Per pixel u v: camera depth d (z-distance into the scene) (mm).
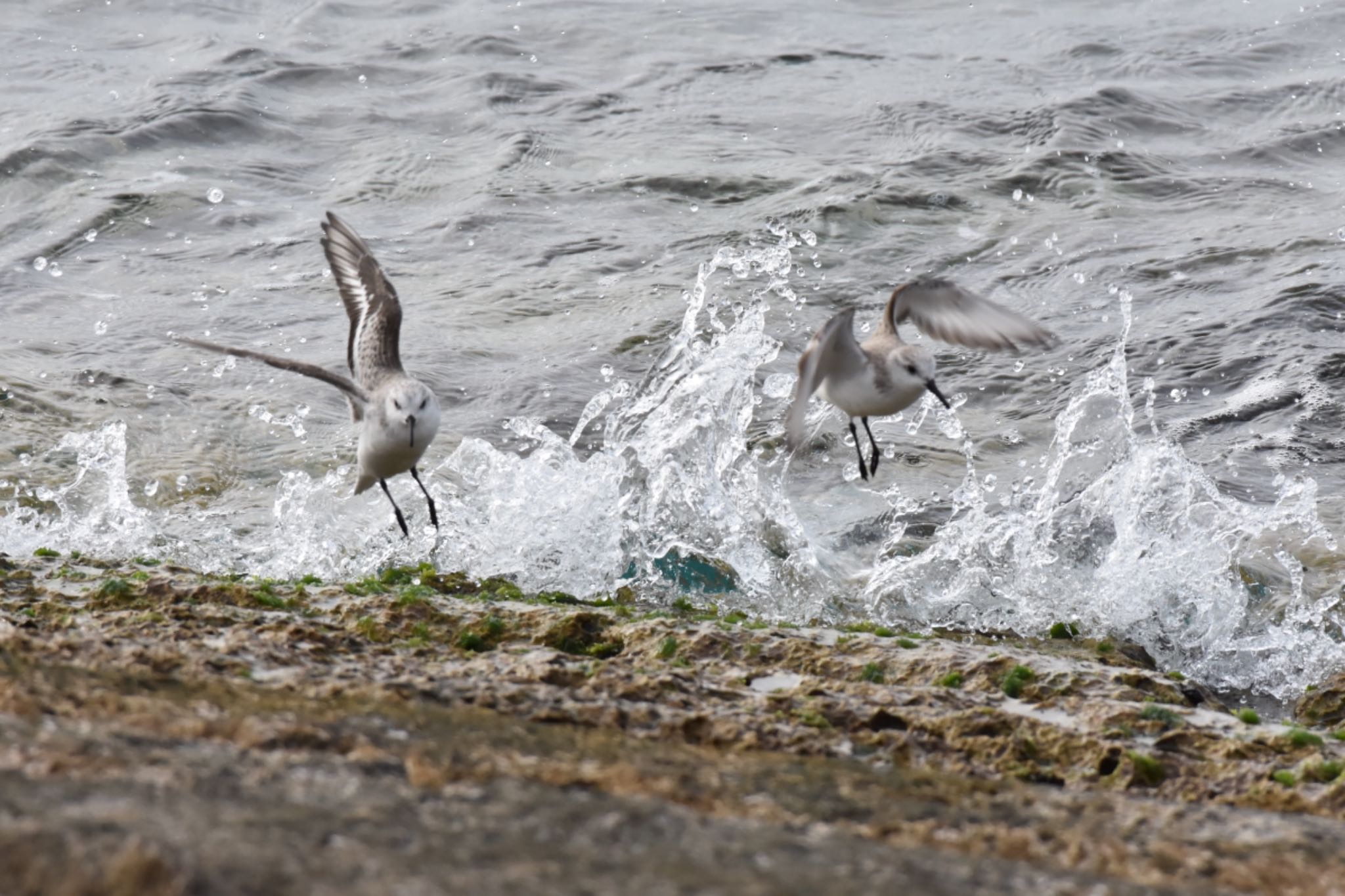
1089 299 19984
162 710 7922
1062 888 6457
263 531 14555
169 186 23969
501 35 31594
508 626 11133
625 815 6762
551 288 20562
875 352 12547
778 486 15773
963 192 23562
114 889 5277
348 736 7719
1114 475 14922
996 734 9352
